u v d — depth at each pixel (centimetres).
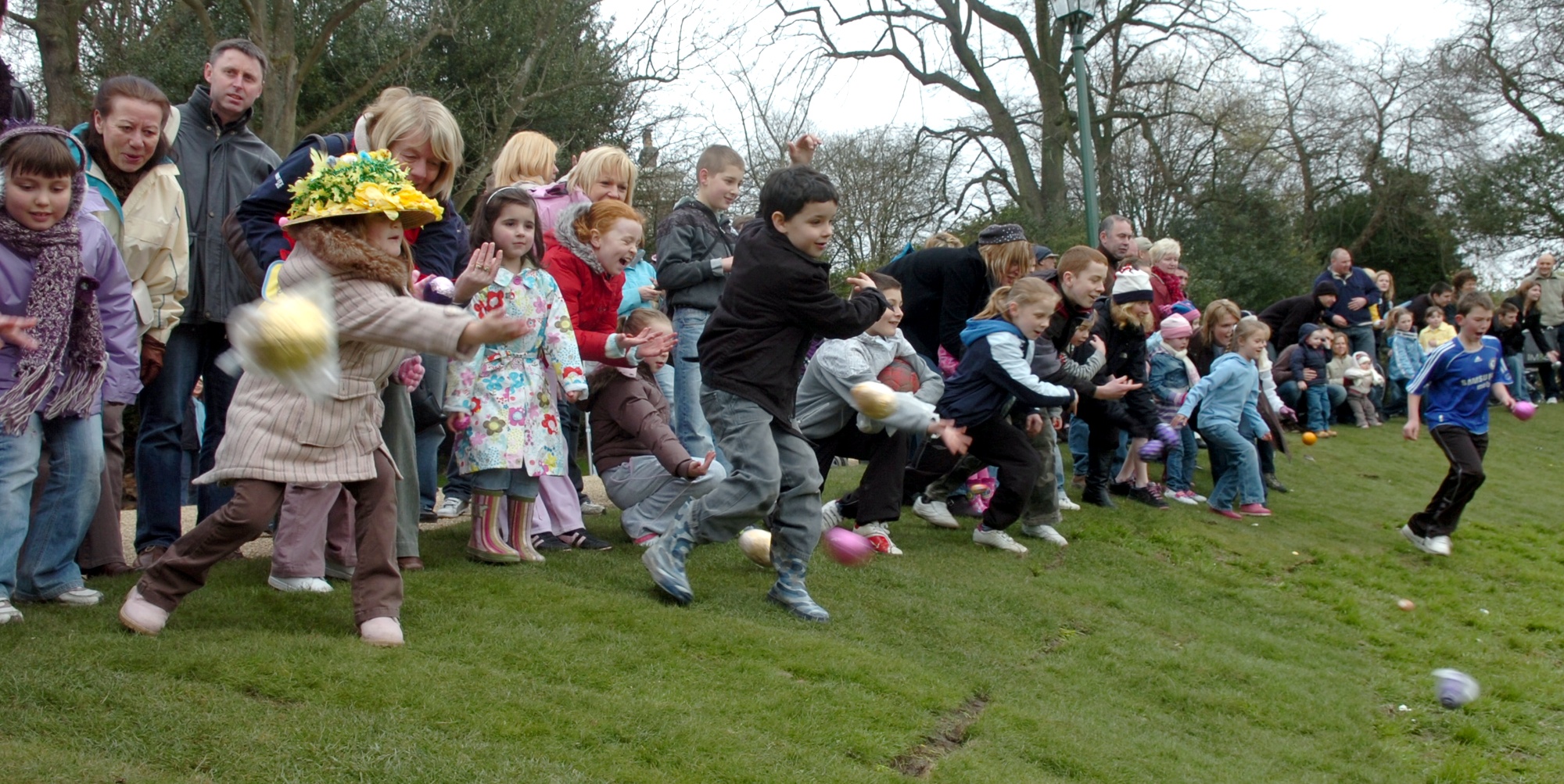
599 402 529
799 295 424
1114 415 740
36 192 351
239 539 345
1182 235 2438
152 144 416
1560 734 502
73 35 930
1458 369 791
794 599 457
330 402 342
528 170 571
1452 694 469
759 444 432
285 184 397
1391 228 2758
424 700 312
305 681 313
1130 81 2375
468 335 310
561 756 293
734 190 617
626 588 461
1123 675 473
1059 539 670
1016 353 597
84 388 371
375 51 1227
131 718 282
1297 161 2803
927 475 648
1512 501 1035
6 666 300
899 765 335
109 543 434
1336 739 454
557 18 1248
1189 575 666
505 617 395
